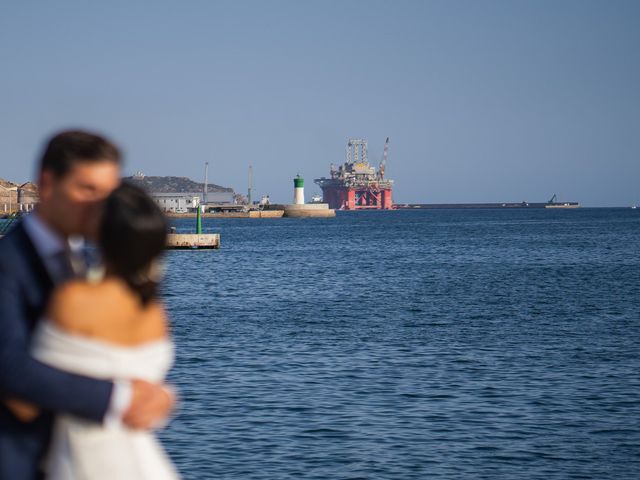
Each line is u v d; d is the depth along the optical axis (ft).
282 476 98.43
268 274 464.24
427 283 400.47
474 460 105.29
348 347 196.54
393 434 116.47
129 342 21.34
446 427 120.26
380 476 98.68
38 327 21.15
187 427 119.55
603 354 185.37
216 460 104.58
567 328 233.14
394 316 264.93
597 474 100.63
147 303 21.54
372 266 529.04
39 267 22.20
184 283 406.00
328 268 513.45
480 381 153.58
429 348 194.49
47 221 22.39
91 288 20.99
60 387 20.38
